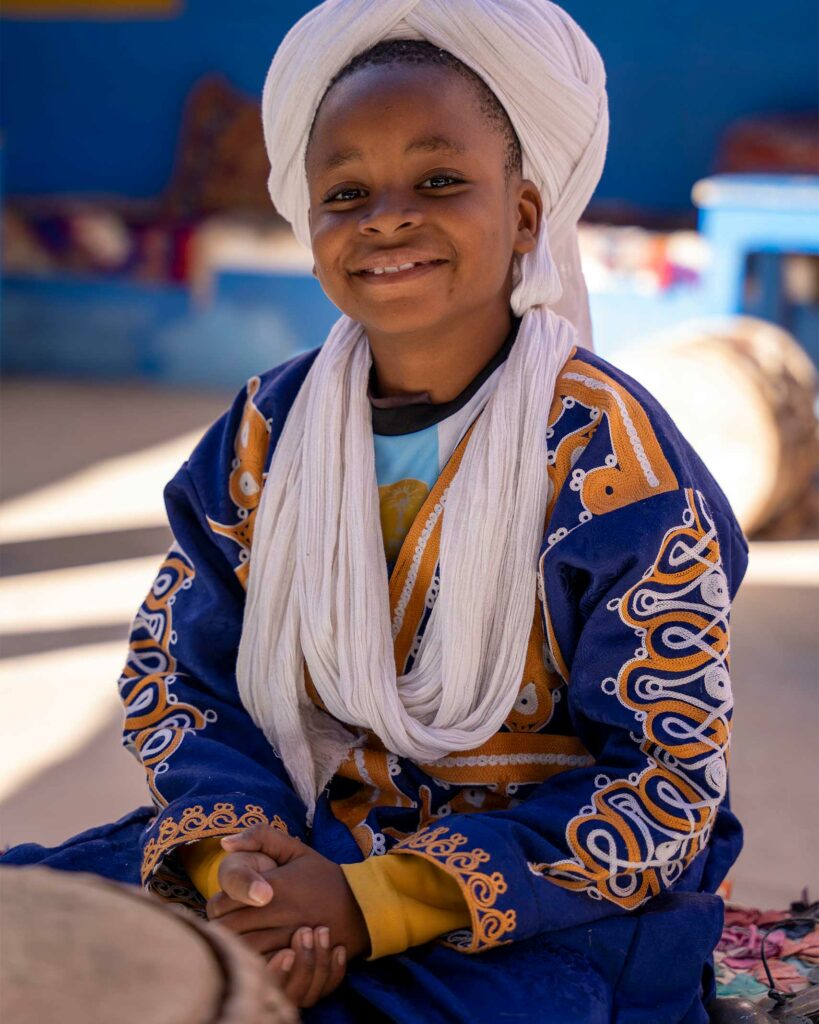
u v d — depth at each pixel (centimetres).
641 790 154
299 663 172
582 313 195
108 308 799
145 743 174
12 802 284
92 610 416
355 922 146
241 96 862
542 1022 140
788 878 253
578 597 162
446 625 161
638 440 163
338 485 170
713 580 159
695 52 838
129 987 91
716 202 612
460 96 165
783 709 346
